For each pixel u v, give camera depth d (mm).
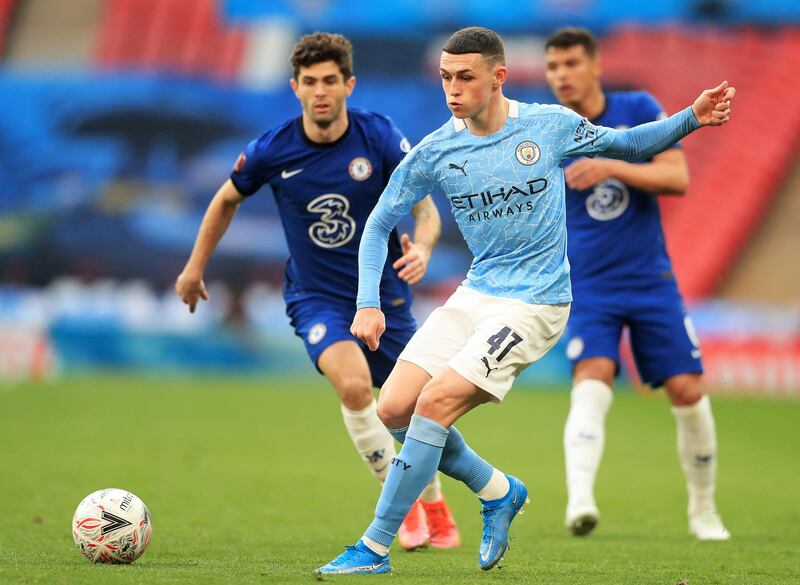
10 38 94188
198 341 83938
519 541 25438
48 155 90812
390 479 18094
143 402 62719
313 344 23984
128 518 18953
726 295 84750
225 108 91750
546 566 20781
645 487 36625
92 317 83875
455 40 18203
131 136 91188
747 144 87000
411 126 90812
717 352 76000
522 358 18406
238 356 83625
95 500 19125
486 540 18953
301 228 24594
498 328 18234
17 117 91812
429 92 91062
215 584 16719
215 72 92500
